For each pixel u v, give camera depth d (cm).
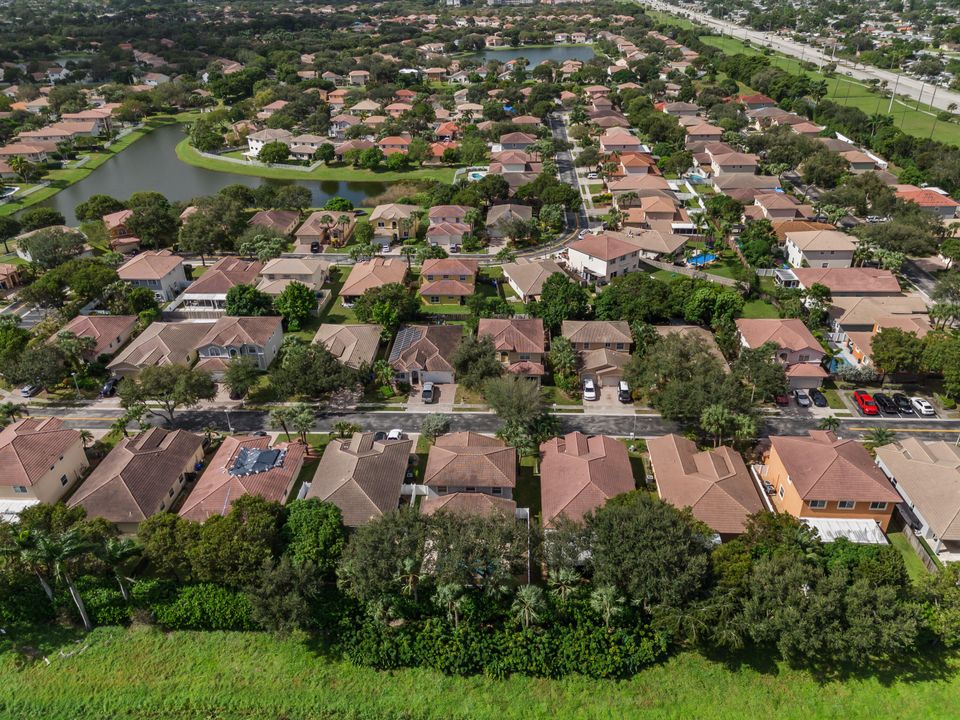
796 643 5353
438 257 13375
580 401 9312
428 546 6034
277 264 12469
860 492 6719
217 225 14262
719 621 5475
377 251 14038
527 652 5662
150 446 7681
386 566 5606
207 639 5991
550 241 14788
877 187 15538
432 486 7194
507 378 8519
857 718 5378
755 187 16850
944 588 5709
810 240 12962
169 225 14462
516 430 7756
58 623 6169
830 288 11488
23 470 7269
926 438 8338
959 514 6506
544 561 5947
